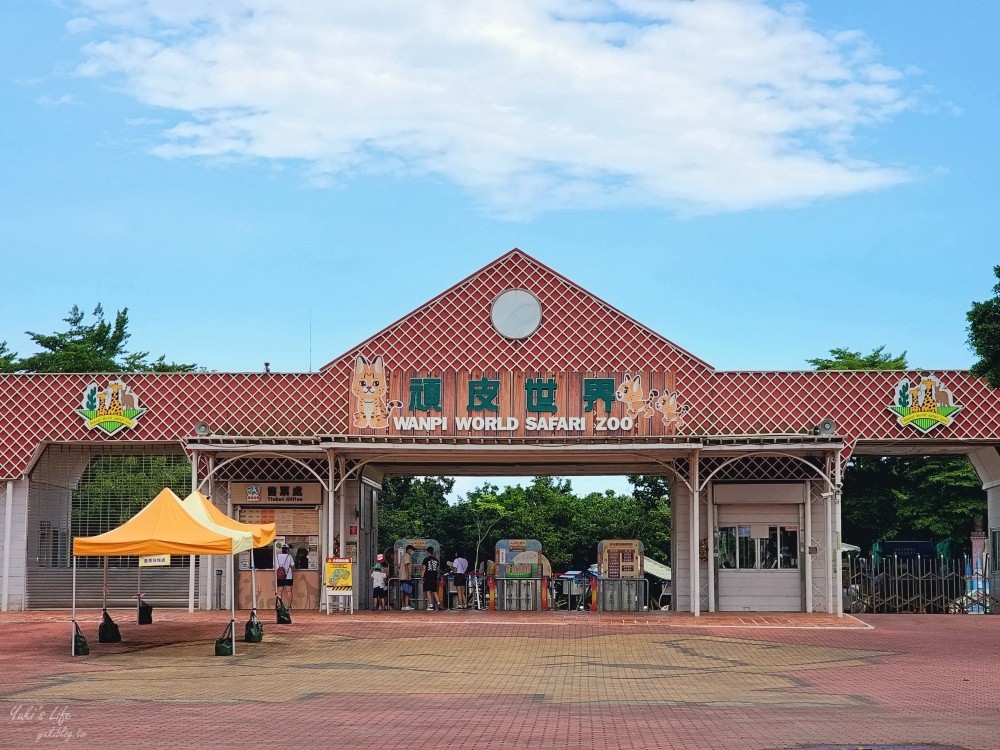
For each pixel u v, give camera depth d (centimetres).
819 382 2859
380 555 3216
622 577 2852
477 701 1462
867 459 4097
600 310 2862
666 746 1132
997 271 2152
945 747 1136
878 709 1402
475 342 2862
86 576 2939
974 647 2148
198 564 2912
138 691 1547
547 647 2122
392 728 1241
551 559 5341
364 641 2212
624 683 1659
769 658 1977
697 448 2652
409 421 2831
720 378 2850
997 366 2169
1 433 2914
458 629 2420
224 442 2711
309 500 2880
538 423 2819
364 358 2853
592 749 1116
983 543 3206
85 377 2933
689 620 2597
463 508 5531
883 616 2791
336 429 2881
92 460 3047
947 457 4031
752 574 2855
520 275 2881
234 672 1770
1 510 2911
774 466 2859
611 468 3177
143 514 2112
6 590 2877
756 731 1223
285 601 2861
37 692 1531
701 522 2866
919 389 2850
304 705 1418
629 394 2830
